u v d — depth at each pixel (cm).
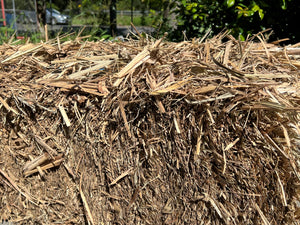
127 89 214
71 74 237
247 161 197
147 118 214
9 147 265
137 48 244
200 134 199
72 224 269
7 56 275
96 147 236
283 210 195
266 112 186
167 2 624
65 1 962
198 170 210
